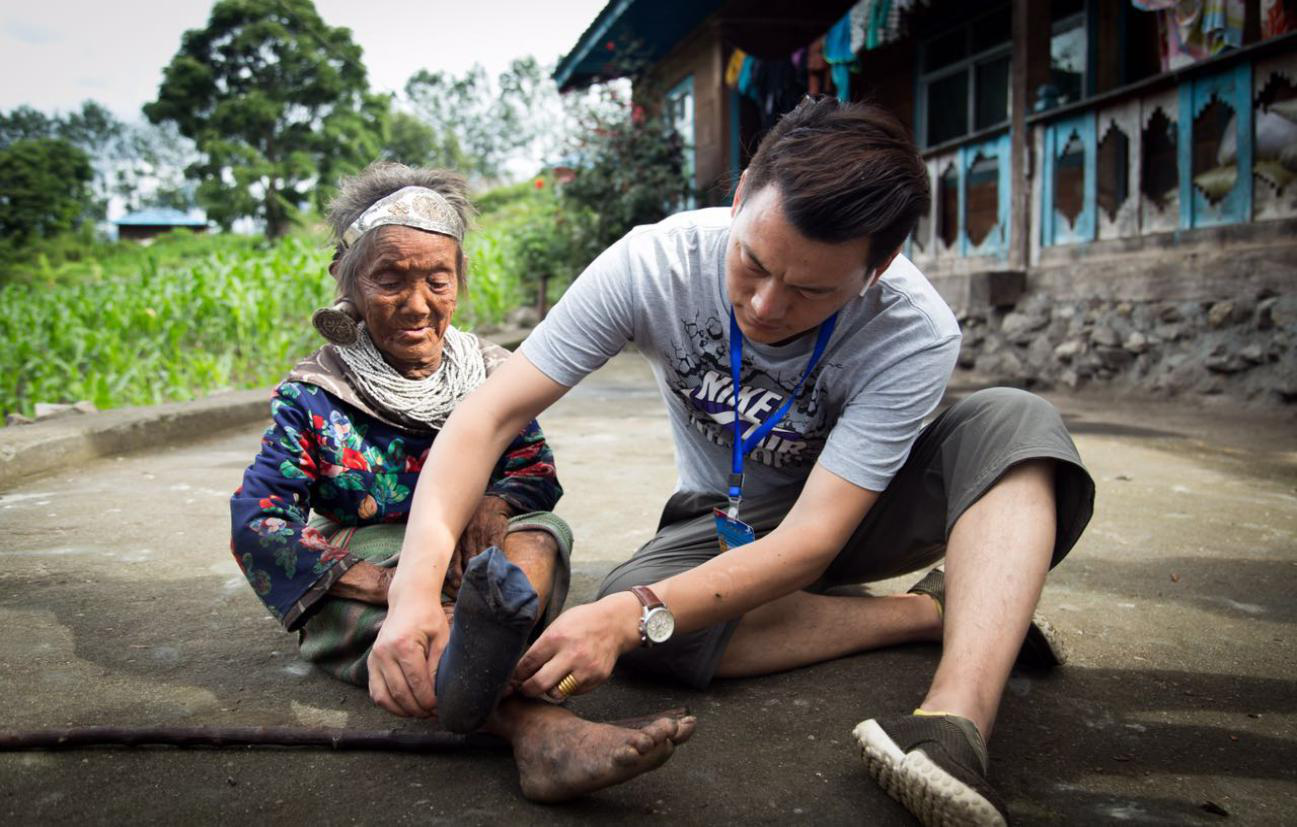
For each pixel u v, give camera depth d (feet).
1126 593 7.77
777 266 4.53
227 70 180.86
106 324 25.99
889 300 5.36
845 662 6.32
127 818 4.38
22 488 11.94
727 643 5.73
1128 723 5.45
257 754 5.01
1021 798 4.63
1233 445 14.56
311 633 5.86
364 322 6.22
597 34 40.93
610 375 28.60
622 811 4.50
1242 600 7.57
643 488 12.10
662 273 5.61
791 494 6.31
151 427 15.52
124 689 5.82
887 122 4.54
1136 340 20.02
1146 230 20.33
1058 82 26.25
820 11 32.37
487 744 4.97
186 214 218.79
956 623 4.76
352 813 4.44
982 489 5.10
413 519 5.23
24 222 162.81
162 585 7.96
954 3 30.09
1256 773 4.89
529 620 4.09
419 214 5.96
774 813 4.50
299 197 170.81
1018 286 23.25
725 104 37.55
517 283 46.93
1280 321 17.24
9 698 5.66
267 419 18.83
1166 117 21.40
